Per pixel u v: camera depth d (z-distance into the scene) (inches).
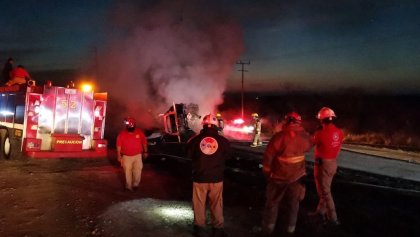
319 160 241.6
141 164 329.7
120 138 321.1
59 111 461.4
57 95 460.1
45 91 453.7
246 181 378.9
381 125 1315.2
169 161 490.6
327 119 240.8
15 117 471.2
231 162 495.8
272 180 213.2
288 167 208.7
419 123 1217.4
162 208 273.0
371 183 399.5
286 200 213.2
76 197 297.3
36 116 447.5
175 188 343.6
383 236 230.1
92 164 458.3
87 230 223.9
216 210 221.9
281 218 249.6
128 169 323.6
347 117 1587.1
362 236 228.5
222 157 223.3
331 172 240.2
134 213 257.9
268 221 214.5
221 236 219.9
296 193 210.5
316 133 243.9
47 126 455.5
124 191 323.6
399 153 685.9
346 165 517.0
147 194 316.5
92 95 478.9
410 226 250.4
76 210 262.5
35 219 241.1
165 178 388.5
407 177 440.8
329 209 242.7
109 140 801.6
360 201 311.1
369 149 743.7
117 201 289.0
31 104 445.4
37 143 443.5
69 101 467.2
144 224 236.4
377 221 258.7
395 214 276.7
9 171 397.1
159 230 227.0
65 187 329.7
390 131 1141.7
